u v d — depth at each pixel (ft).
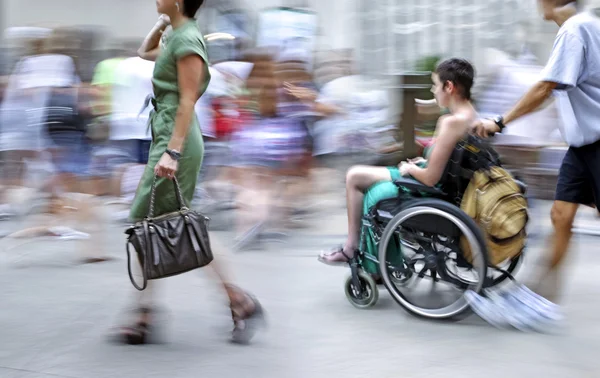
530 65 21.27
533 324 12.46
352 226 13.70
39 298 14.25
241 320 11.88
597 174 12.32
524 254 14.16
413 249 13.30
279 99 19.85
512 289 13.08
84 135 19.11
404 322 12.84
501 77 21.18
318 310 13.46
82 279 15.48
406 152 19.97
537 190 20.52
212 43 20.59
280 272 15.87
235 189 19.76
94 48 20.01
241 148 19.63
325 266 16.29
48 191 19.04
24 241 18.38
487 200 12.71
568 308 13.50
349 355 11.44
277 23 20.92
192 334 12.31
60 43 19.07
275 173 19.65
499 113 21.16
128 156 19.85
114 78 19.29
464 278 13.26
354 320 12.95
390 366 11.01
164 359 11.31
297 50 20.59
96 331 12.51
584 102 12.13
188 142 11.49
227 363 11.16
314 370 10.89
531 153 20.57
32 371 10.91
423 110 19.79
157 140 11.56
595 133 12.11
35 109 18.81
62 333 12.41
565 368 10.94
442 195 13.03
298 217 20.03
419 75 19.77
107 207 20.04
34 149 19.08
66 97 18.81
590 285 14.84
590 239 18.28
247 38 20.98
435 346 11.78
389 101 21.59
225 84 19.86
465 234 12.45
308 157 20.15
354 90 21.79
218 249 11.93
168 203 11.44
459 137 12.66
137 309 11.97
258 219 18.04
